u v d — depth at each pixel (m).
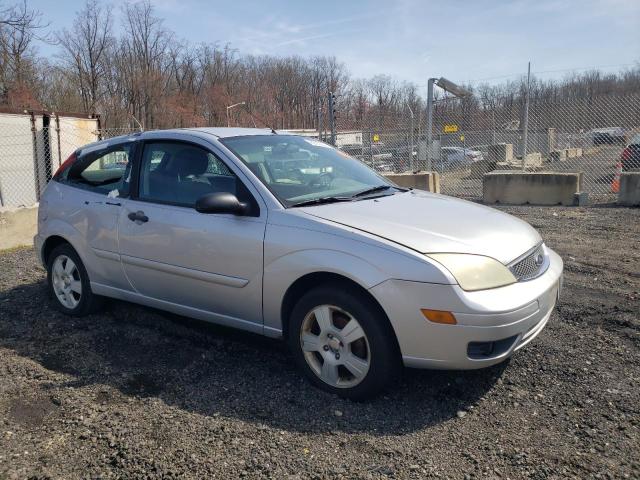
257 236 3.51
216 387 3.51
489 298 2.97
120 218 4.29
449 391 3.39
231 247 3.62
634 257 6.33
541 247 3.72
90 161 4.81
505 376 3.55
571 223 8.70
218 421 3.10
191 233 3.81
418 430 2.98
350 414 3.15
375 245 3.11
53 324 4.68
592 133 23.06
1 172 13.51
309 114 60.28
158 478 2.61
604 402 3.19
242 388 3.49
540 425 2.99
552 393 3.32
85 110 47.06
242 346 4.15
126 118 49.75
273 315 3.54
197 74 59.59
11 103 32.91
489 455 2.74
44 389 3.52
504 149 19.88
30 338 4.39
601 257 6.37
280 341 4.23
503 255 3.21
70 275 4.86
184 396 3.40
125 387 3.54
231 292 3.69
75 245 4.66
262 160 3.94
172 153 4.19
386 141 18.08
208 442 2.89
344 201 3.74
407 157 17.67
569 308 4.64
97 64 51.19
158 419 3.13
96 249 4.50
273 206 3.54
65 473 2.65
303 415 3.15
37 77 41.44
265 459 2.74
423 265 2.98
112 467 2.70
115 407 3.28
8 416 3.18
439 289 2.94
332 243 3.22
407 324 3.00
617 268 5.86
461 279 2.97
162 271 4.04
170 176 4.14
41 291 5.64
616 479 2.52
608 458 2.68
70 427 3.05
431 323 2.96
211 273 3.75
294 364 3.83
